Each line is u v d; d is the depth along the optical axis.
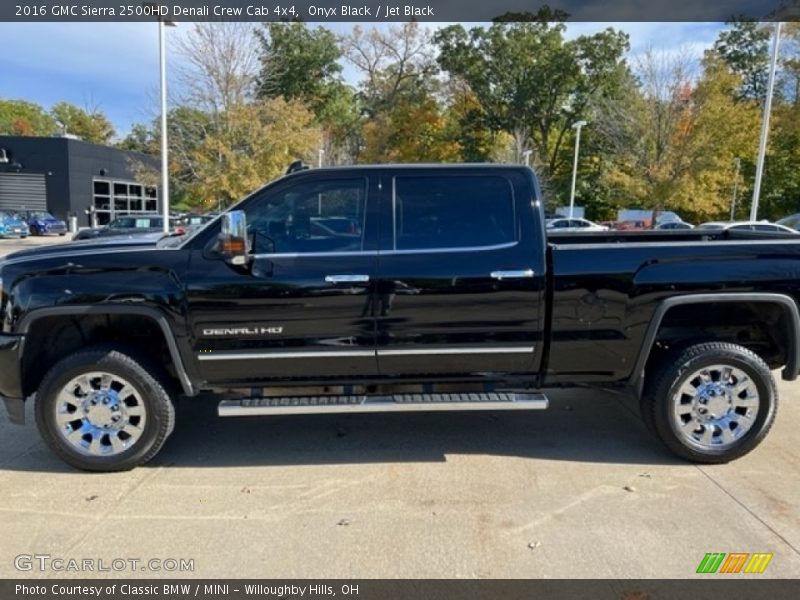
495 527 2.96
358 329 3.55
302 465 3.71
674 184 23.25
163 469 3.65
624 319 3.60
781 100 26.45
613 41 40.41
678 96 23.23
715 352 3.61
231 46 21.25
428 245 3.58
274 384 3.67
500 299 3.55
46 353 3.71
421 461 3.77
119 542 2.83
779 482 3.46
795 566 2.63
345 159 36.94
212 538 2.86
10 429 4.30
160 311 3.46
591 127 35.41
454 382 3.75
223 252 3.41
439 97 42.75
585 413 4.68
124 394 3.56
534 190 3.65
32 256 3.59
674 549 2.76
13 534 2.90
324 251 3.56
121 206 39.56
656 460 3.79
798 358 3.66
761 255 3.60
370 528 2.95
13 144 34.06
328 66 47.28
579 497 3.28
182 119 21.52
